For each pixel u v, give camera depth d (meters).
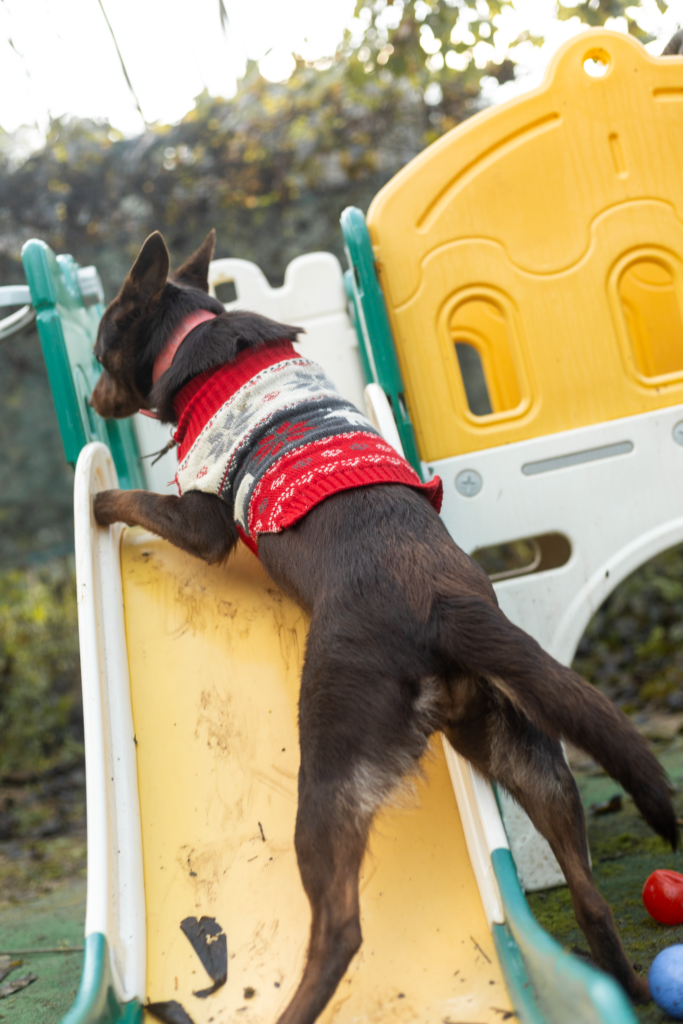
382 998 1.85
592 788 3.89
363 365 3.39
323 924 1.65
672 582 6.21
